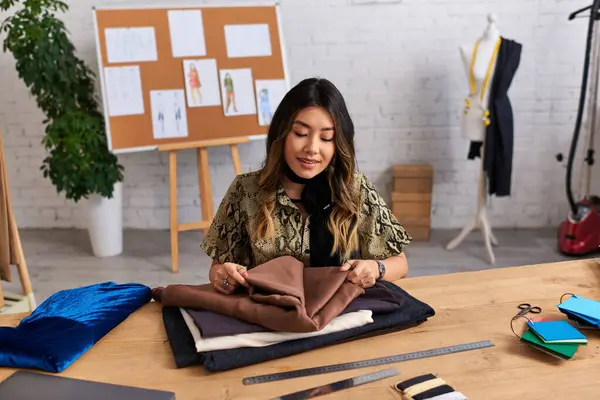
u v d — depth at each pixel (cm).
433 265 355
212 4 372
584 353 115
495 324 127
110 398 98
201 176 376
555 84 398
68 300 133
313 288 127
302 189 142
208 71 367
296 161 130
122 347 119
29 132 420
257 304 119
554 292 142
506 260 363
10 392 100
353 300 127
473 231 420
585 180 375
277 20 379
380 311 125
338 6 393
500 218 425
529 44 392
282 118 131
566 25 388
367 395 101
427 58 398
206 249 151
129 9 359
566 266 158
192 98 365
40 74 337
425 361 112
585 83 338
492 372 108
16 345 114
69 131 345
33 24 334
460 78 400
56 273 351
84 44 405
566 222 371
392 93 405
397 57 399
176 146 356
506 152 349
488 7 388
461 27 392
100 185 354
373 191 150
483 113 349
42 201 433
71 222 436
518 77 398
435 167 416
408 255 373
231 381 106
